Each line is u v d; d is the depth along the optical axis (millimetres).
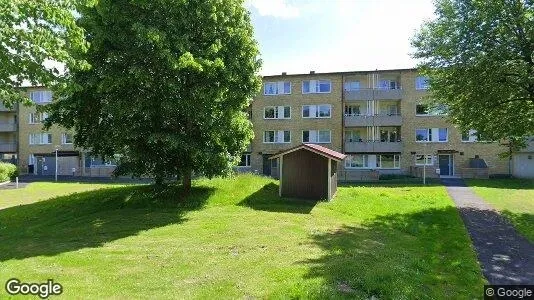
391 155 41188
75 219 15984
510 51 17750
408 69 40312
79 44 12484
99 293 7094
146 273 8383
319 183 19516
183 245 11086
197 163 18750
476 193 23344
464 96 19438
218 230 13156
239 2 18547
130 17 15977
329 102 42062
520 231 13562
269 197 19719
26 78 12391
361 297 7055
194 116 17438
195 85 17078
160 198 19156
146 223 14508
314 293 7039
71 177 42938
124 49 16312
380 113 43250
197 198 19047
